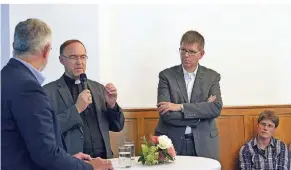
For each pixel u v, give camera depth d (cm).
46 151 164
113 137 397
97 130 284
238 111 411
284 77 430
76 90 288
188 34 310
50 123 168
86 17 386
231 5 423
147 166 260
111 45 407
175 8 415
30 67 176
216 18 422
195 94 312
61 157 169
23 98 164
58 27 378
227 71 426
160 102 306
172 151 267
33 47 175
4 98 166
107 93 283
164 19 414
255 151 384
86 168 179
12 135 166
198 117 301
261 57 426
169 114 300
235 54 426
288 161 381
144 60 412
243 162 386
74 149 266
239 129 411
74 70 283
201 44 311
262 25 429
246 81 428
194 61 309
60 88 282
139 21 411
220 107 308
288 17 429
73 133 268
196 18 419
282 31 428
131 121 400
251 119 412
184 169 250
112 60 407
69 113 263
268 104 429
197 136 304
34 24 177
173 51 416
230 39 425
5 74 171
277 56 429
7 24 194
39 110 165
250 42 428
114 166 259
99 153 283
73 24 382
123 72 409
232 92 427
